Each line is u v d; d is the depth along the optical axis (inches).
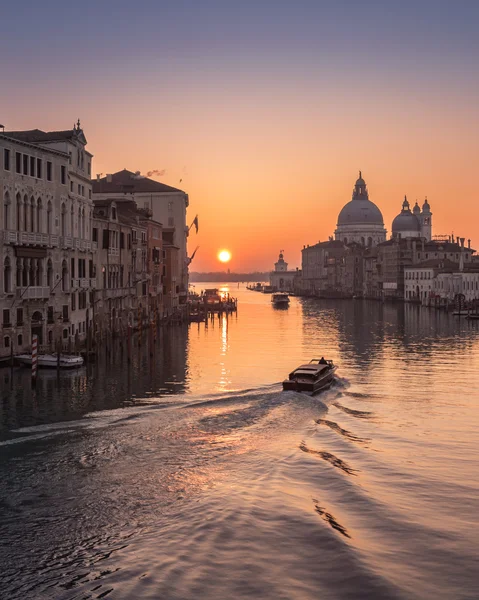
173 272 4133.9
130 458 1027.9
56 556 665.6
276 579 583.2
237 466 966.4
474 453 1022.4
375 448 1059.9
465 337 3287.4
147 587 577.6
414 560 613.9
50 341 2127.2
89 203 2470.5
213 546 657.0
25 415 1336.1
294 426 1258.0
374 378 1927.9
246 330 3678.6
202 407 1421.0
